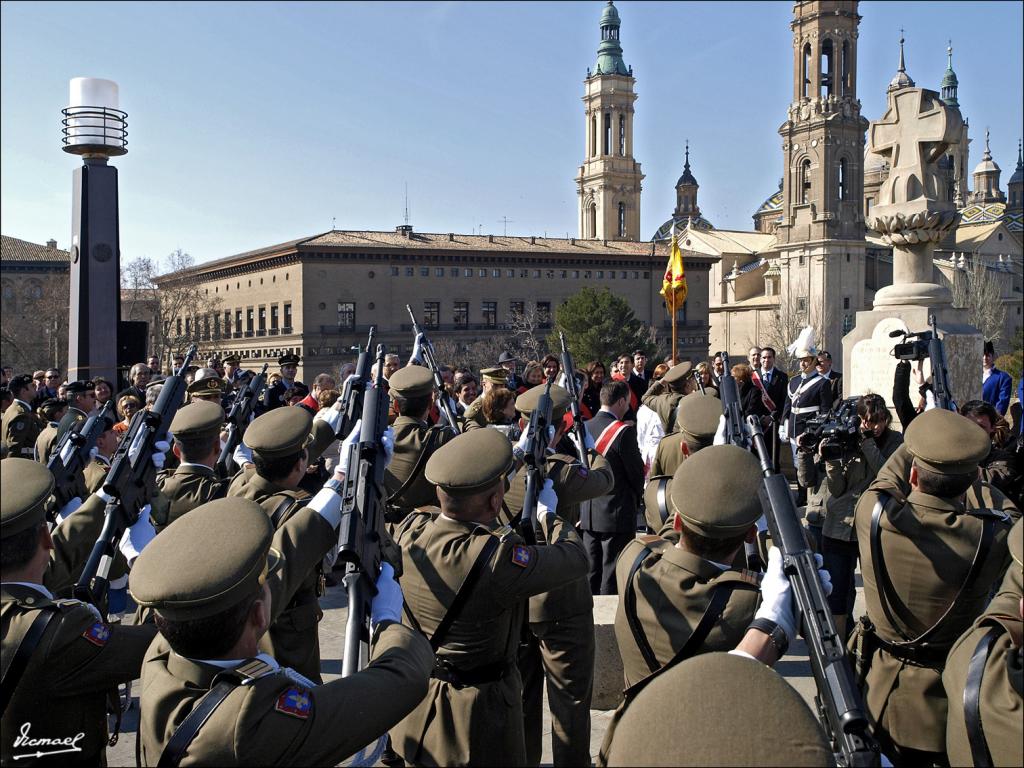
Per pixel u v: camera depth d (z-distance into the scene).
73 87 16.41
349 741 2.51
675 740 1.40
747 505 3.38
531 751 4.88
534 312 87.38
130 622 6.93
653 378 13.30
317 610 4.59
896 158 12.62
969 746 2.68
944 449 3.88
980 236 105.88
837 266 95.31
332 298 80.62
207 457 5.47
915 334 7.52
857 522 4.18
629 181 129.25
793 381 13.41
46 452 8.85
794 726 1.41
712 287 107.88
